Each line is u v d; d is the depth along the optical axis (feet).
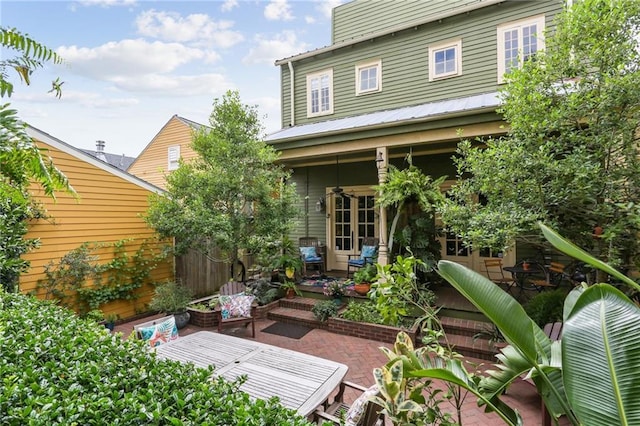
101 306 20.59
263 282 23.88
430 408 6.91
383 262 20.81
